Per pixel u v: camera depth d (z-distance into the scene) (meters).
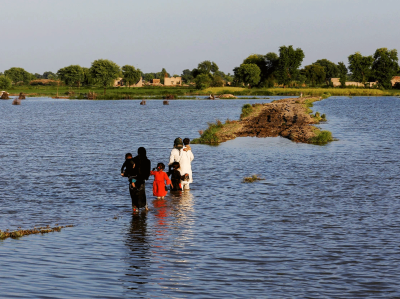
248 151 32.84
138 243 12.99
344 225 14.71
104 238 13.48
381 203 17.64
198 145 36.75
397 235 13.60
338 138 40.62
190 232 14.02
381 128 49.56
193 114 77.69
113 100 149.38
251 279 10.38
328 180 22.25
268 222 15.10
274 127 50.69
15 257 11.84
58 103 127.00
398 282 10.20
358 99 144.50
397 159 28.70
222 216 15.89
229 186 21.05
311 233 13.85
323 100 135.62
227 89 199.62
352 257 11.79
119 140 40.00
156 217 15.86
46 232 14.09
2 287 9.85
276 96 172.38
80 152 32.69
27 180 22.58
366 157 29.62
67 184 21.67
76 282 10.20
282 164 27.05
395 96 178.50
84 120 64.31
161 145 36.47
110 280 10.33
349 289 9.85
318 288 9.90
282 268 11.06
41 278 10.42
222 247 12.59
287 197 18.77
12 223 15.17
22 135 44.31
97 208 17.23
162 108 98.44
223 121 62.47
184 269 11.01
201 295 9.54
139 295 9.53
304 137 39.69
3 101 142.00
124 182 22.20
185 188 20.41
